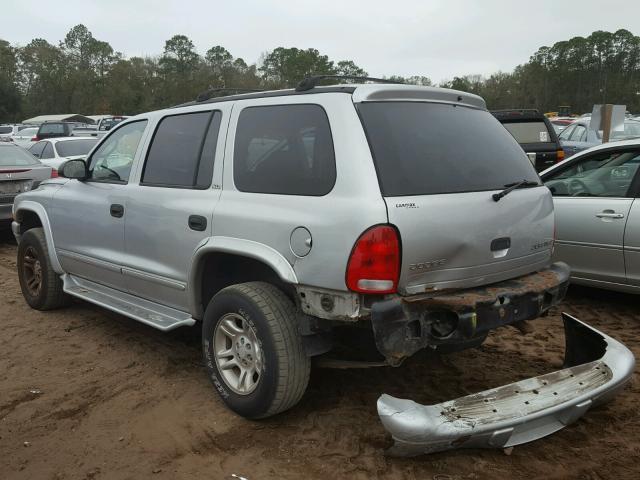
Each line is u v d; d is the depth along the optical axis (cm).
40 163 955
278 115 357
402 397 387
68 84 8788
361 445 331
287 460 319
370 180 303
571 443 330
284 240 328
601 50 9512
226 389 364
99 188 482
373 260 294
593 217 549
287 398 335
